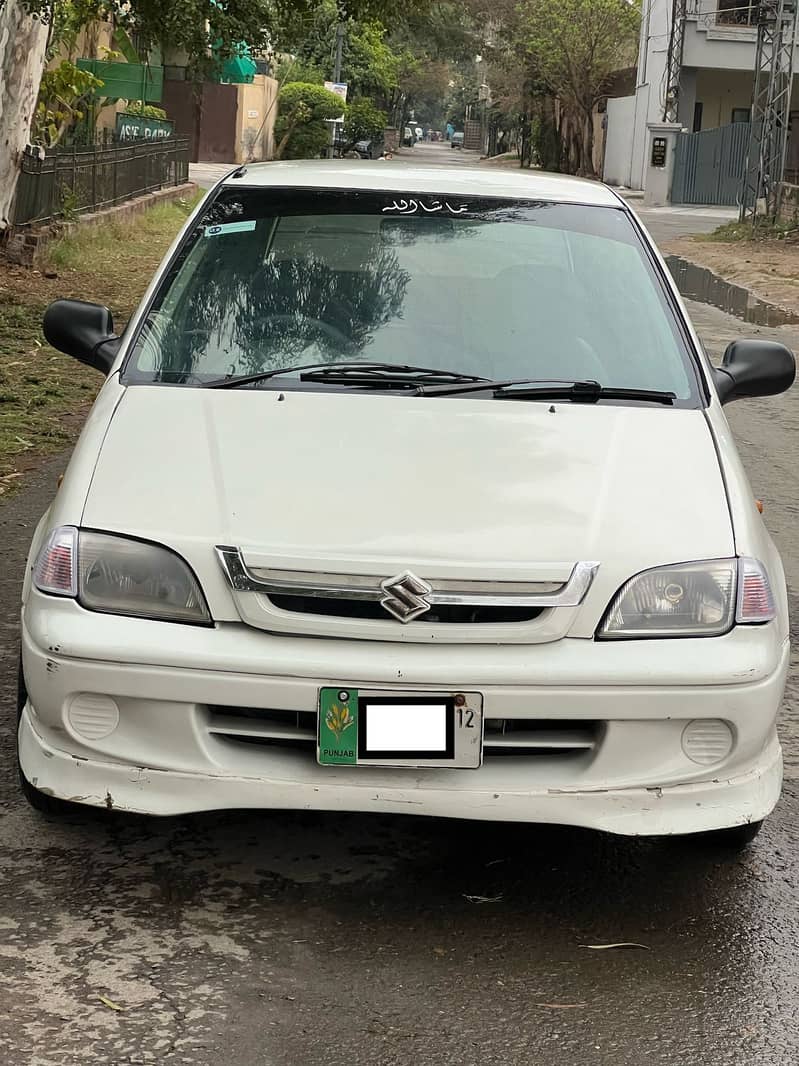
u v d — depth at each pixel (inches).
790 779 156.5
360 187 174.2
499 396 143.7
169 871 127.8
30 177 623.8
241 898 123.5
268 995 108.4
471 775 115.8
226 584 116.1
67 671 115.7
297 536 117.6
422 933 119.0
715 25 1668.3
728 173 1680.6
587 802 116.0
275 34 642.2
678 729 117.3
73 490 126.2
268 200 171.3
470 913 122.8
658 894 128.3
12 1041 101.0
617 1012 108.5
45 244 617.9
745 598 120.6
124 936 116.2
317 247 164.2
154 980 109.9
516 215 171.6
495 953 116.2
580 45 1998.0
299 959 113.9
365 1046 102.4
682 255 1049.5
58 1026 103.3
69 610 117.3
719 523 125.3
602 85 2074.3
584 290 161.8
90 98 1008.2
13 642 183.9
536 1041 104.2
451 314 156.4
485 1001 109.0
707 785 118.8
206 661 113.3
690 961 116.6
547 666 114.0
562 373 150.5
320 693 112.7
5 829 134.3
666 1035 105.8
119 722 116.8
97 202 789.9
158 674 114.0
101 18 741.9
